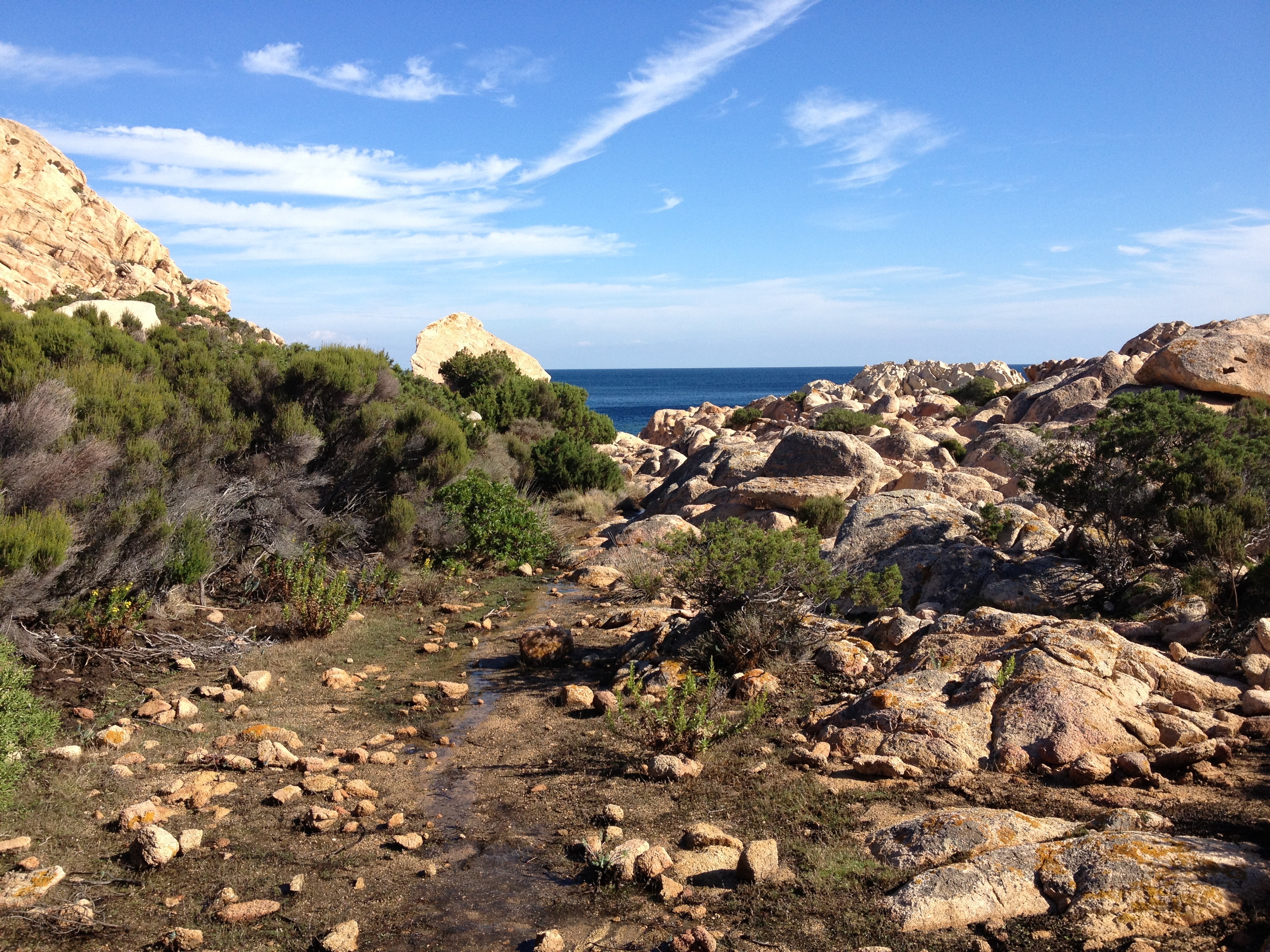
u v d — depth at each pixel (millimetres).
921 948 3668
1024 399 28938
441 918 4230
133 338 12953
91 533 8500
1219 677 6590
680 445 34656
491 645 10094
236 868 4727
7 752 5438
